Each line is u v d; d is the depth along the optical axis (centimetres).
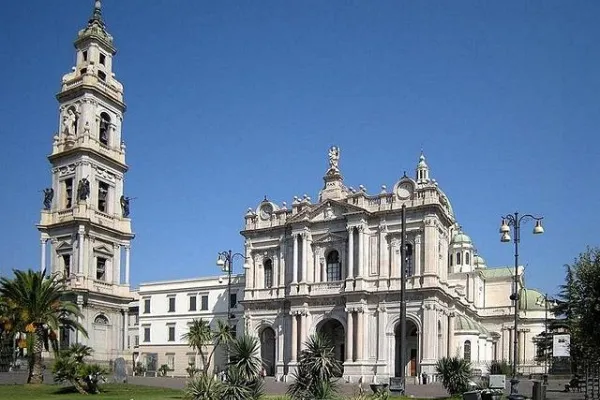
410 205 8944
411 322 8869
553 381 9494
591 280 4109
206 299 11612
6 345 7556
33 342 6266
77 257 8612
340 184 9806
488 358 12781
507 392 6469
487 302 14700
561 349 4741
